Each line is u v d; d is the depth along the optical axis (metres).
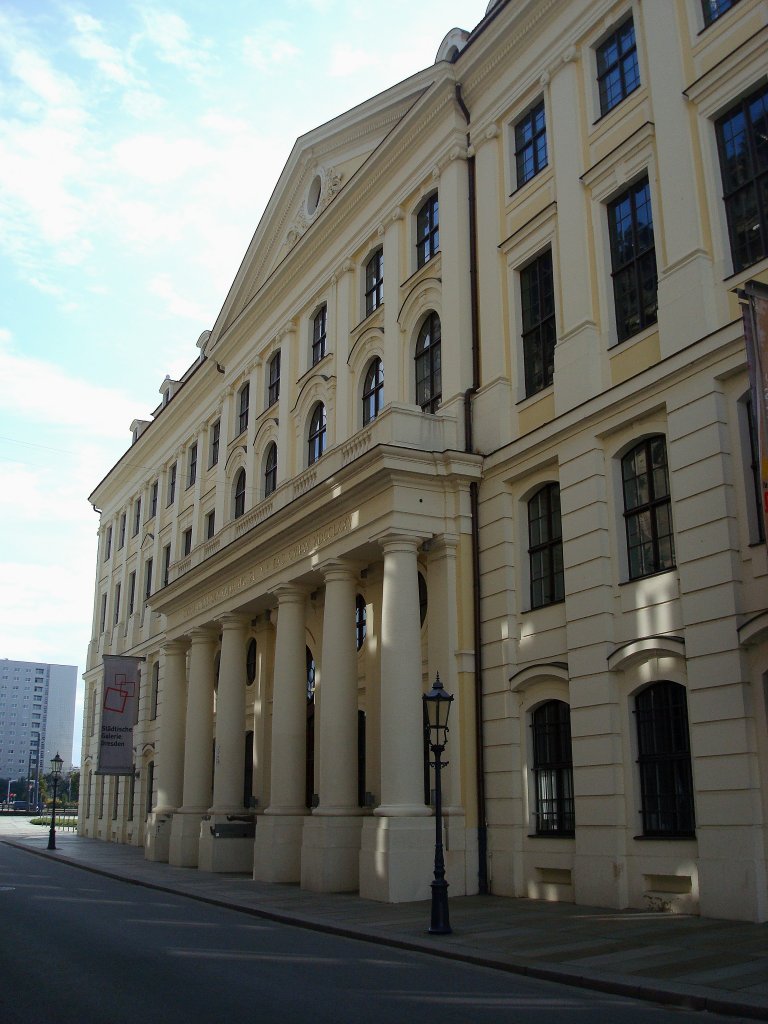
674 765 15.64
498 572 19.95
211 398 38.47
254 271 34.94
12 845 42.28
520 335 21.00
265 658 29.56
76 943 12.88
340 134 29.36
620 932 13.10
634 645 16.31
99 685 52.25
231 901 18.67
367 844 18.86
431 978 10.53
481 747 19.52
